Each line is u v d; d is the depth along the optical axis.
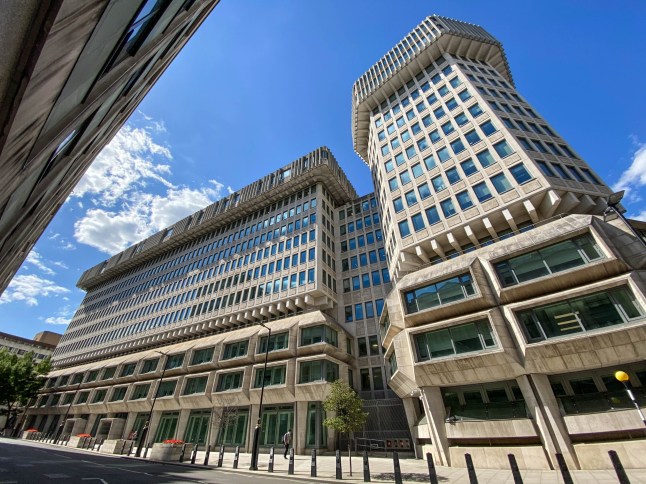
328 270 40.53
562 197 20.80
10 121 2.17
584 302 14.98
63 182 8.63
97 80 4.81
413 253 26.19
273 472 15.84
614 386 14.17
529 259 17.39
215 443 30.88
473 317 17.45
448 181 26.39
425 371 18.28
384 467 16.59
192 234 60.56
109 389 45.34
